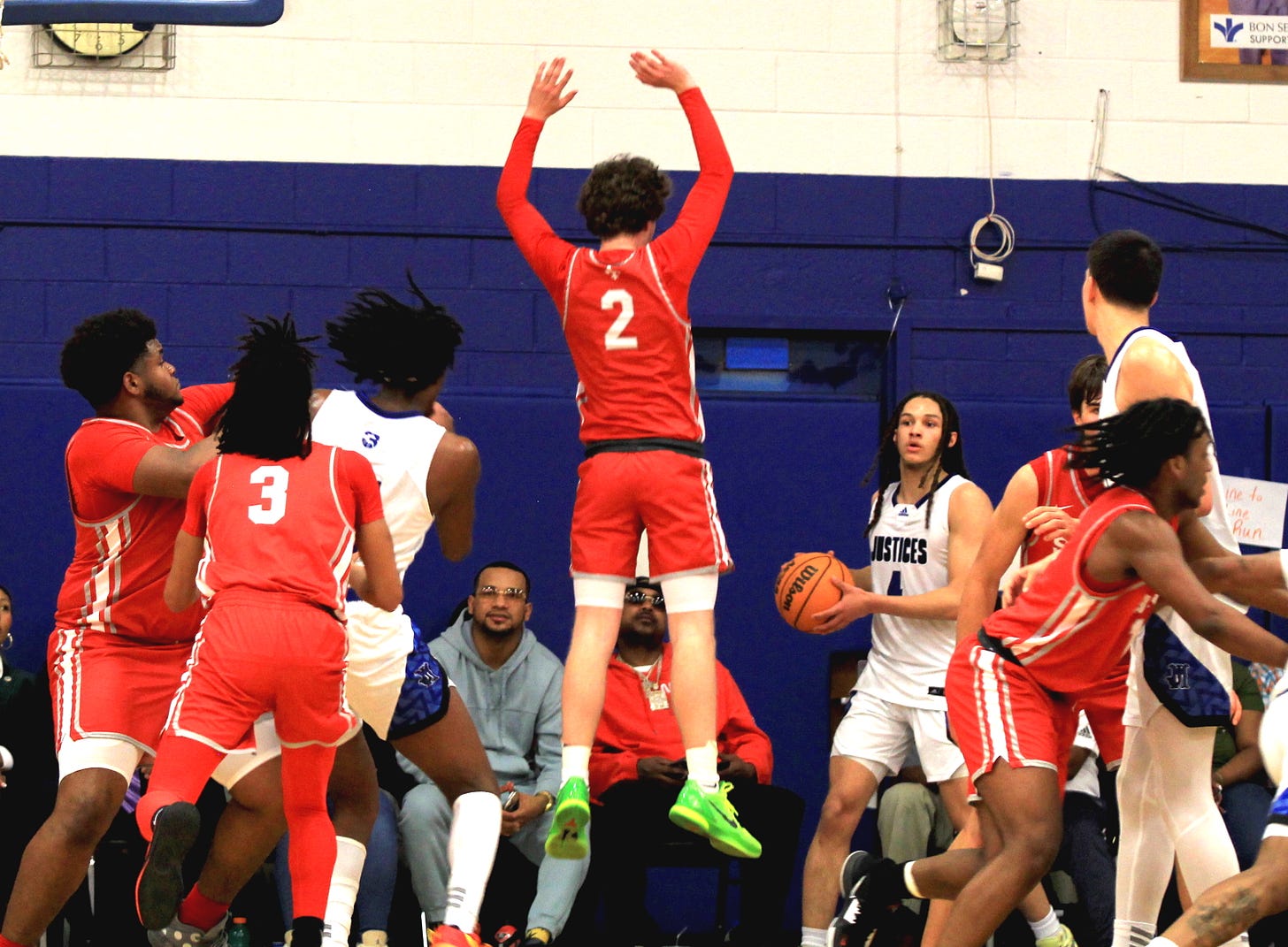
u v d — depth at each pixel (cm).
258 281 1593
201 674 923
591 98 1631
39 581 1530
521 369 1611
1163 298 1644
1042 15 1647
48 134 1588
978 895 924
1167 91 1647
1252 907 816
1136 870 1038
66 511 1537
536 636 1562
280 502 955
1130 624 948
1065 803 1299
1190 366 1041
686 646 1038
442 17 1625
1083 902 1264
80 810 999
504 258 1614
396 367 1097
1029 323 1628
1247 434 1605
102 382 1062
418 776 1350
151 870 877
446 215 1611
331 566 955
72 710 1034
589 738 1033
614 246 1069
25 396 1541
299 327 1591
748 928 1291
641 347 1031
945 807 1364
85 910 1309
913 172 1642
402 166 1611
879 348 1647
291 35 1612
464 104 1622
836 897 1250
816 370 1644
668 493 1029
